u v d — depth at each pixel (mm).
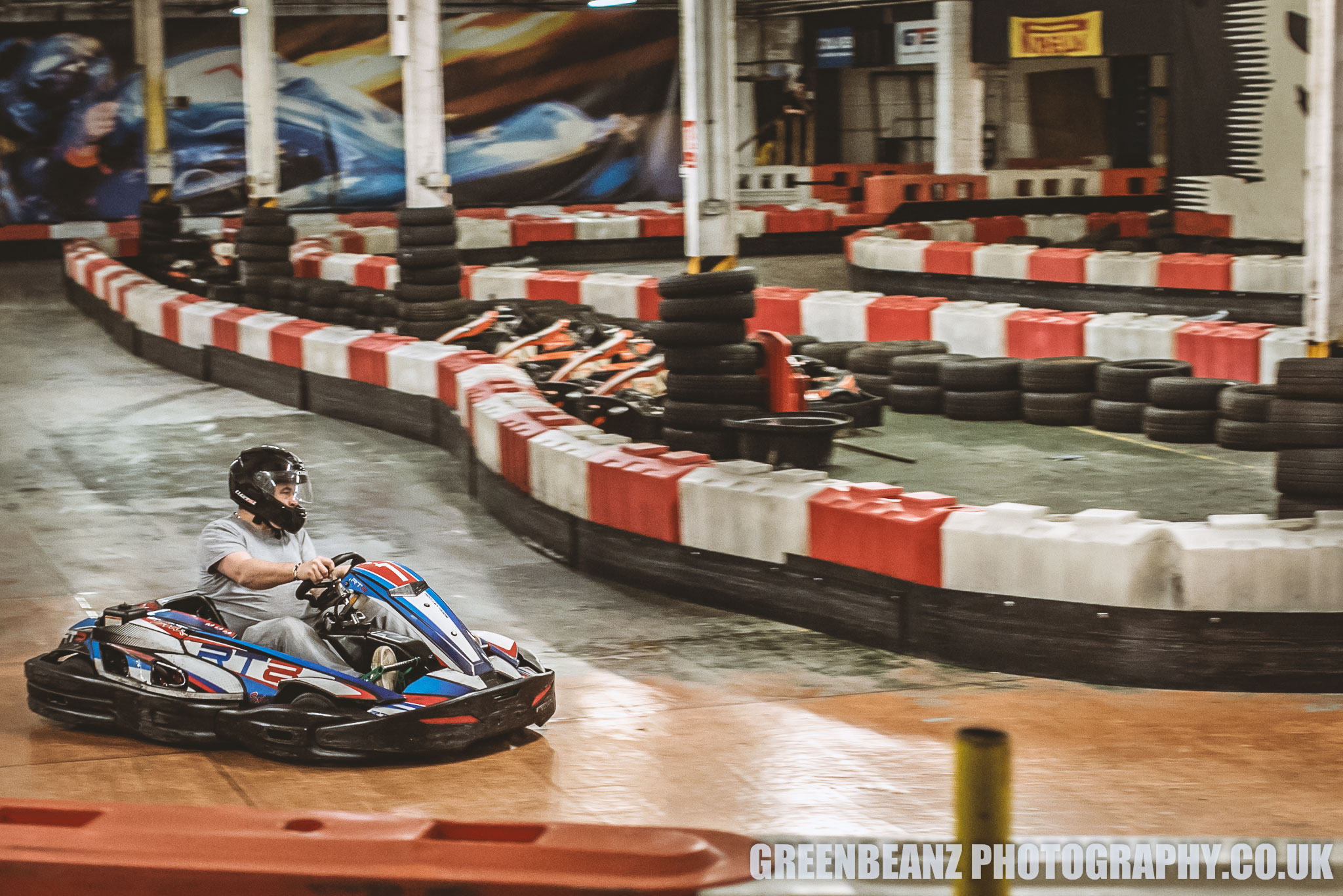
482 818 4688
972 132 27500
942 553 6469
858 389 12578
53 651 5758
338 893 3086
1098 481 10109
